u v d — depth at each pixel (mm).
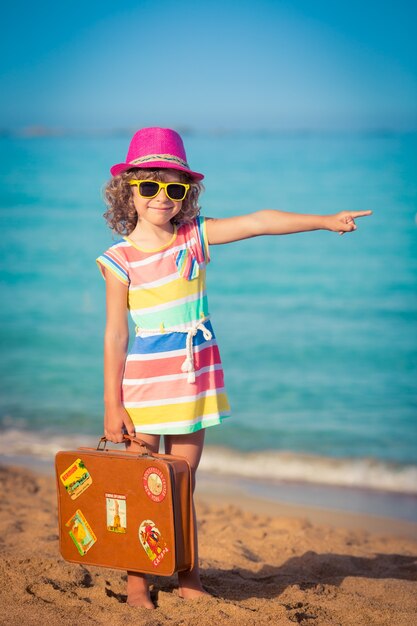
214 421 3275
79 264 21266
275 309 15820
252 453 8172
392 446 8406
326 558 4422
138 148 3307
